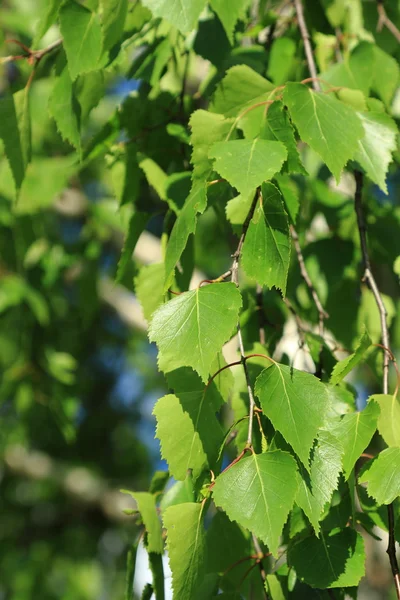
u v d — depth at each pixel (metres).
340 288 1.15
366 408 0.92
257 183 0.89
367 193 1.21
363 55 1.08
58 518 2.61
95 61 1.00
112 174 1.08
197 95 1.11
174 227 0.94
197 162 0.95
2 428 2.16
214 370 0.93
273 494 0.87
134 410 2.69
